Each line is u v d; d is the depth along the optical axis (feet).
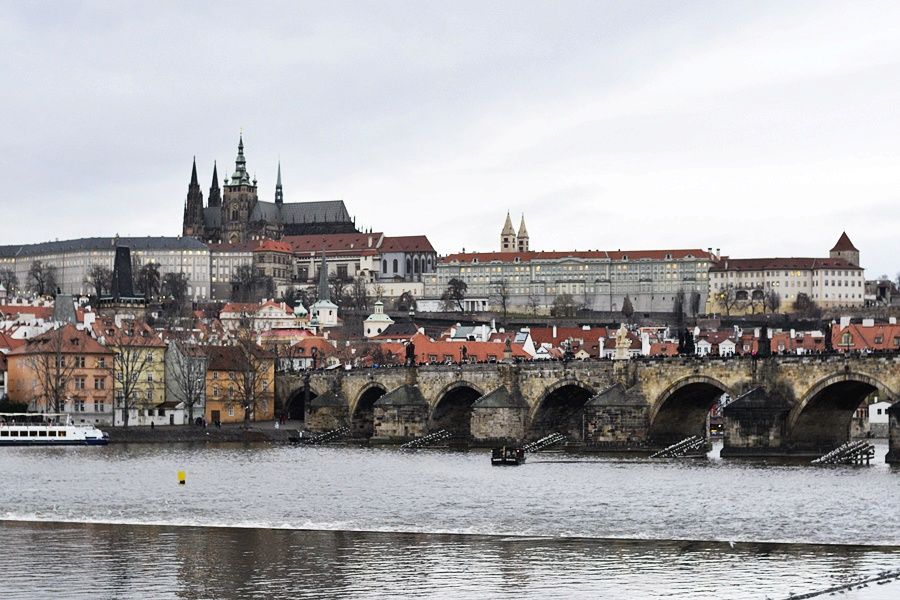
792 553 597.52
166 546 614.34
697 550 605.31
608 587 526.57
